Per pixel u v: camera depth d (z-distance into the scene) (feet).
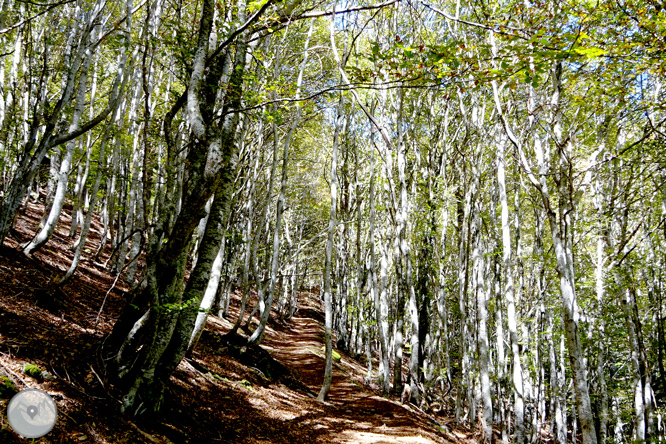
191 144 18.11
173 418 18.44
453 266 56.65
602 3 23.63
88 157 42.75
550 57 15.37
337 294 89.66
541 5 23.29
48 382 14.46
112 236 43.86
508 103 31.73
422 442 28.37
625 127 32.37
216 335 39.88
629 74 24.50
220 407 24.29
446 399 55.36
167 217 17.54
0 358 14.40
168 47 20.35
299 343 71.72
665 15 20.59
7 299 20.94
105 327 24.59
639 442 32.65
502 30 15.14
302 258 101.60
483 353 37.52
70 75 23.24
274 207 83.71
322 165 86.38
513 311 34.68
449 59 15.28
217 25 19.90
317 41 52.80
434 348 55.36
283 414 29.14
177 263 17.40
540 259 47.78
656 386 44.34
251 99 22.79
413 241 55.72
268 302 45.52
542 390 62.13
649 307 44.16
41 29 32.50
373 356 88.28
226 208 21.13
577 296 49.26
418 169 57.06
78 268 36.40
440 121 57.00
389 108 52.13
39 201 59.16
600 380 43.91
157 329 16.89
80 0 26.81
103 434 13.75
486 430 36.52
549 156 36.58
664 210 37.06
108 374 16.93
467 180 49.96
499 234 58.95
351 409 36.32
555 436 63.46
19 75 36.11
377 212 70.33
